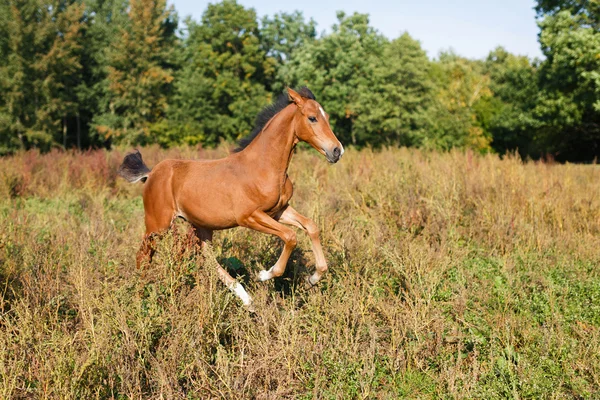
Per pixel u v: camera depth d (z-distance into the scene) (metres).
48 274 5.45
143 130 36.75
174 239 5.05
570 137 30.36
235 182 5.02
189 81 35.03
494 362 4.29
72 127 45.03
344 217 8.10
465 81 37.66
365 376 3.91
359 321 4.66
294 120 4.94
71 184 13.48
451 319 5.07
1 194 11.80
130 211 10.39
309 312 4.75
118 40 39.19
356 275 5.25
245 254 6.30
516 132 36.00
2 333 3.98
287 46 44.19
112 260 6.14
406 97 29.89
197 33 36.91
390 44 32.09
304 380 3.97
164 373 3.73
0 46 36.34
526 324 4.92
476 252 7.16
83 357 3.72
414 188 9.07
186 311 4.52
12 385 3.43
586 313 5.14
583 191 9.66
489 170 10.48
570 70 24.20
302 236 6.62
